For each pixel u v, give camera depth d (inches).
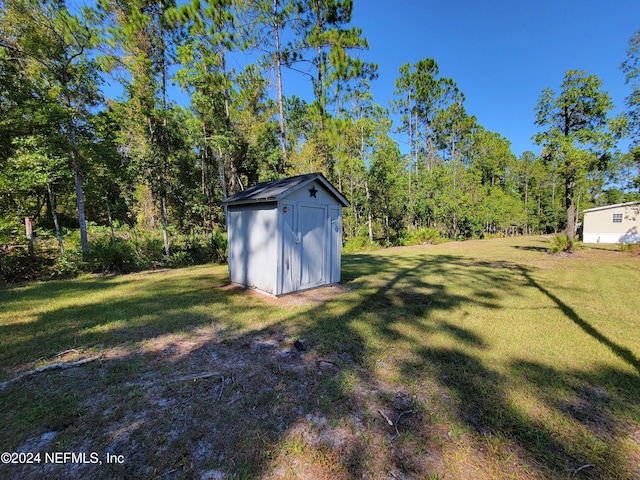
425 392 88.9
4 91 276.7
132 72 339.9
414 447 67.2
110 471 59.4
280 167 515.2
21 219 298.8
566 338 130.6
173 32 390.3
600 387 92.6
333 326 142.7
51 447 65.3
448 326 145.1
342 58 453.4
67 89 287.9
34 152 265.7
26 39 268.8
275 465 61.9
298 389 89.1
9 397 83.2
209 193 548.4
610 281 255.1
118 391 86.7
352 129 594.2
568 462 63.7
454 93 924.0
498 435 71.1
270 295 199.5
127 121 330.6
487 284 242.8
